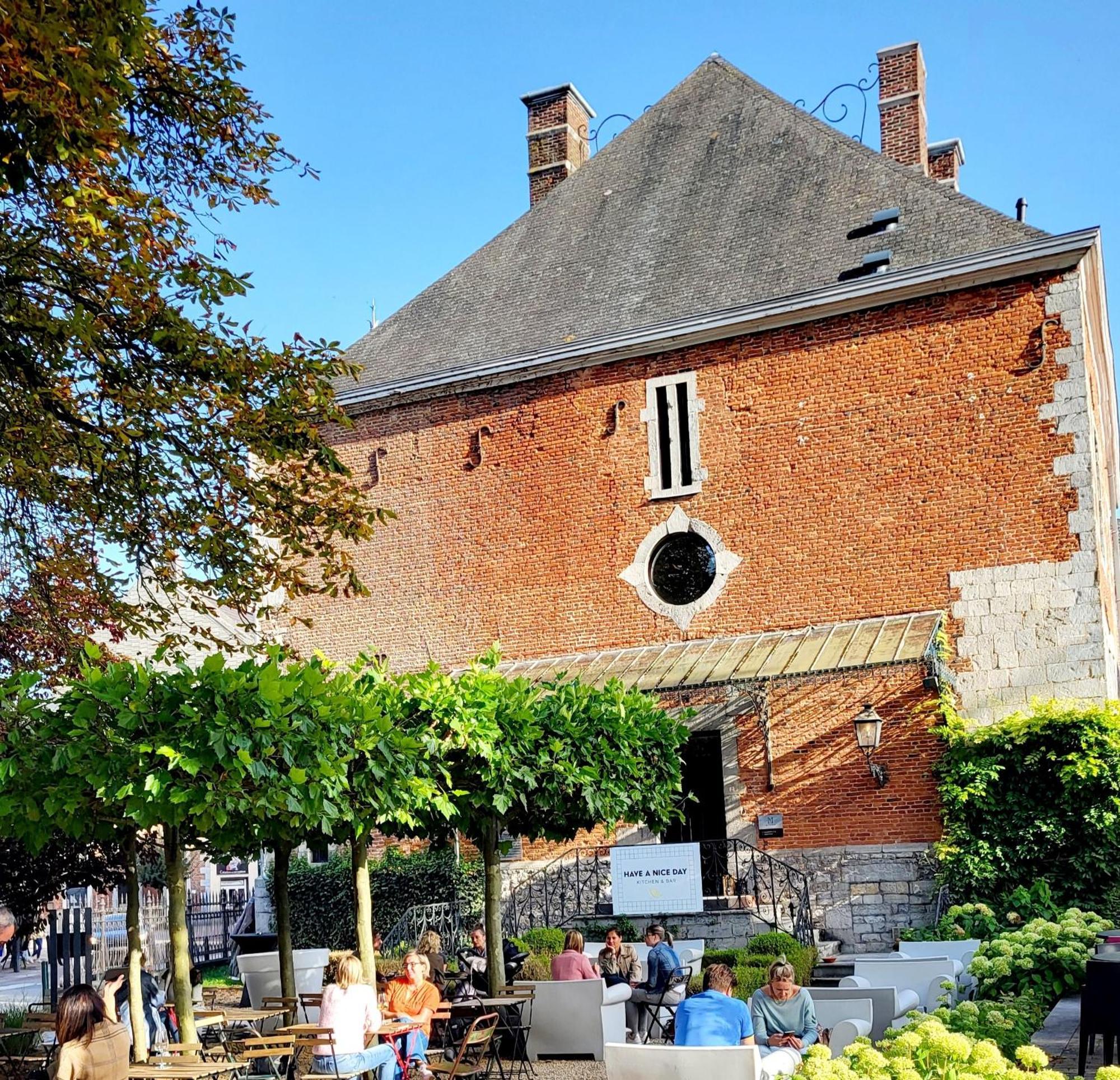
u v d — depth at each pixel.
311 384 13.23
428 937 13.56
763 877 18.33
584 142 27.31
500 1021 11.95
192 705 9.11
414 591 22.12
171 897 9.80
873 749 17.94
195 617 27.41
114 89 10.29
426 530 22.16
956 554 18.08
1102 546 19.55
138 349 12.34
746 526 19.53
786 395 19.50
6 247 11.03
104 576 13.68
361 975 9.97
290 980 12.35
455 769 11.93
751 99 24.19
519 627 21.11
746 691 18.61
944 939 15.40
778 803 18.44
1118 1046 9.39
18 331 11.53
